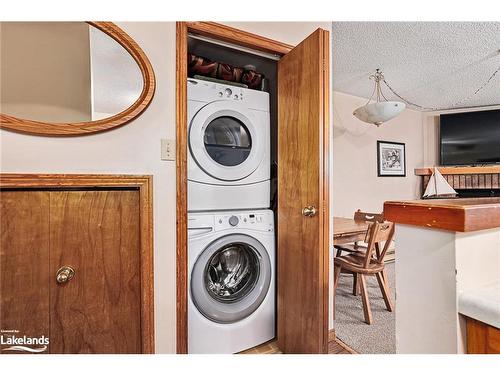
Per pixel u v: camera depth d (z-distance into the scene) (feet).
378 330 6.52
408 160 14.65
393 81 10.94
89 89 3.96
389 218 2.17
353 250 8.74
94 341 3.95
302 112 4.95
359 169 12.87
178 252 4.54
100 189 4.00
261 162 6.12
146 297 4.24
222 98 5.61
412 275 2.02
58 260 3.75
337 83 11.12
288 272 5.35
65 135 3.78
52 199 3.72
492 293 1.75
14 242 3.53
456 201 2.09
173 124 4.53
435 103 13.91
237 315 5.47
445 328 1.83
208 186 5.52
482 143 13.89
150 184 4.30
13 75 3.60
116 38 4.11
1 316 3.48
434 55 8.64
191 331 5.05
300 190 5.01
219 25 4.96
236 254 5.99
